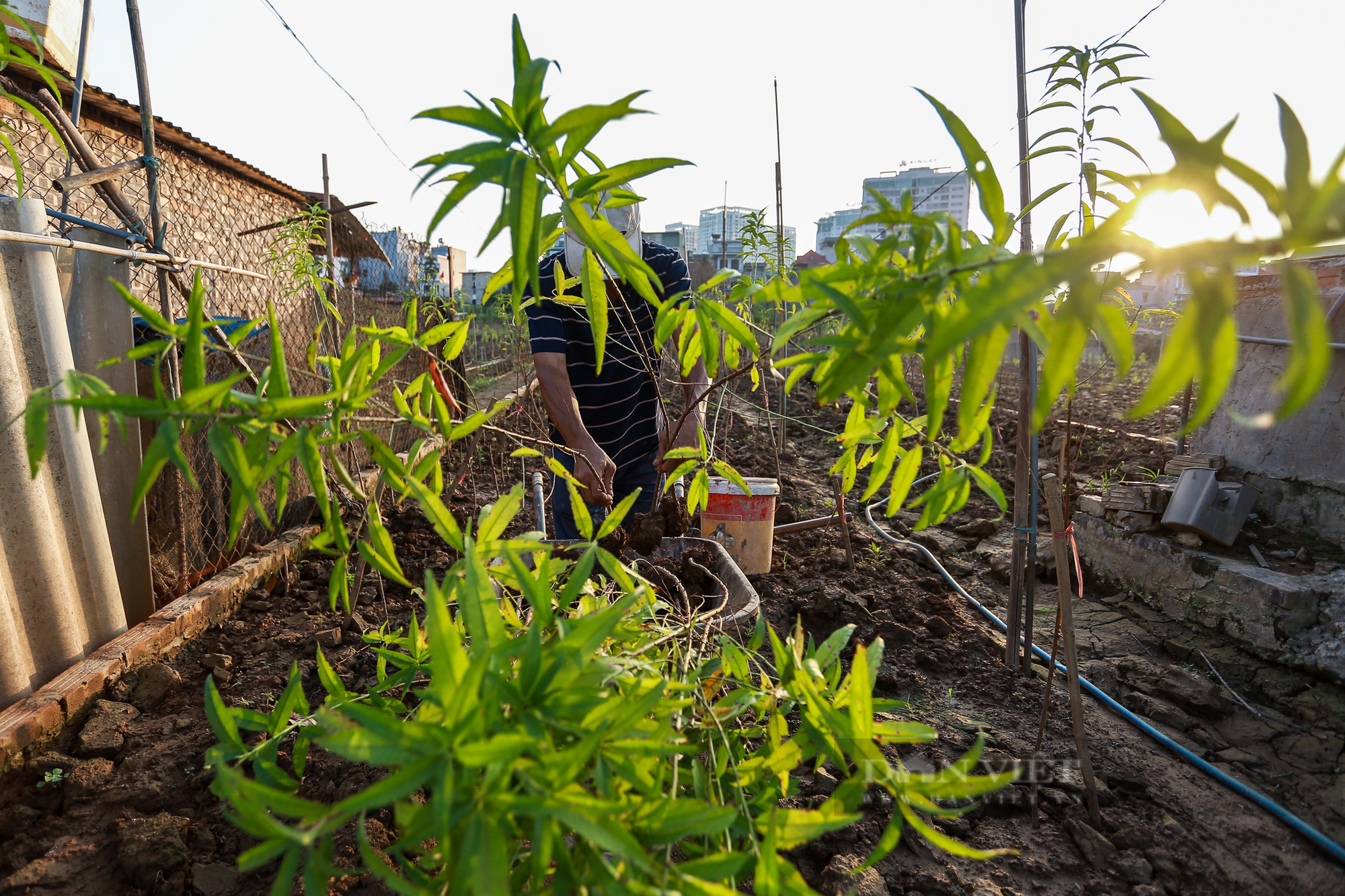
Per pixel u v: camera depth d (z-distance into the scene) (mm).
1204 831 1965
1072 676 1976
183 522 3057
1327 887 1771
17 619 2221
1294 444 3533
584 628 949
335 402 1112
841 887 1670
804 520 4508
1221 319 546
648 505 3191
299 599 3195
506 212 854
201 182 7777
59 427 2375
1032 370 2578
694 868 902
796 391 9312
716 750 1322
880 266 897
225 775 830
